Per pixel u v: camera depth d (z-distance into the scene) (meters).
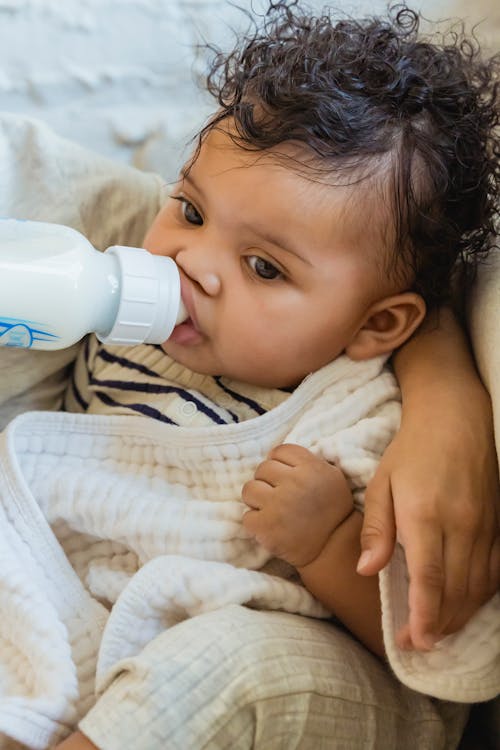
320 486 0.72
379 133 0.74
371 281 0.78
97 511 0.77
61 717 0.66
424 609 0.60
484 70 0.90
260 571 0.76
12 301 0.65
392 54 0.81
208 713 0.61
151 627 0.71
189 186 0.76
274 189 0.72
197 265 0.74
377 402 0.79
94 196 0.92
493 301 0.77
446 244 0.81
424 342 0.81
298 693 0.64
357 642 0.74
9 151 0.89
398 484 0.66
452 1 1.10
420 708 0.73
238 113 0.74
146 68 1.07
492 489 0.67
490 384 0.72
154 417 0.83
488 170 0.82
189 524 0.76
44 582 0.75
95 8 1.04
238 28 1.08
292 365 0.79
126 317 0.69
